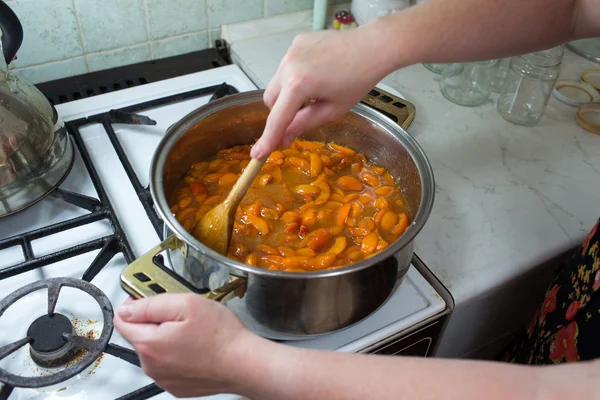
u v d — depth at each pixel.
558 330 0.65
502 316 0.79
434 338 0.67
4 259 0.64
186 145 0.70
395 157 0.72
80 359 0.54
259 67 0.98
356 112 0.72
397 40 0.56
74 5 0.87
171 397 0.52
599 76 1.03
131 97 0.90
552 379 0.34
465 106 0.95
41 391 0.52
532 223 0.74
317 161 0.75
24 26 0.86
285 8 1.09
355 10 1.06
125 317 0.43
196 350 0.41
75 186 0.74
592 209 0.77
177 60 1.02
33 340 0.53
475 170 0.82
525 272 0.69
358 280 0.51
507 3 0.57
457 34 0.57
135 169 0.78
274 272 0.48
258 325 0.54
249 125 0.76
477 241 0.71
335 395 0.38
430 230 0.72
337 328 0.55
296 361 0.39
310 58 0.55
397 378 0.37
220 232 0.59
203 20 1.01
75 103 0.87
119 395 0.52
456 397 0.35
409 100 0.95
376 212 0.71
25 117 0.67
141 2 0.93
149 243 0.67
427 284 0.65
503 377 0.35
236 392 0.44
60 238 0.67
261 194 0.71
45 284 0.57
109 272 0.64
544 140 0.89
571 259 0.69
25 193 0.67
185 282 0.51
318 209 0.70
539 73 0.88
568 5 0.58
